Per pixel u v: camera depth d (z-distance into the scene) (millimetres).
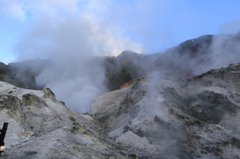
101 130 31594
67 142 16266
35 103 25594
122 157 15906
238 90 32406
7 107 20641
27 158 12234
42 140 15797
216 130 21141
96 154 15125
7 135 16344
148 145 20359
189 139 20406
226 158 16781
